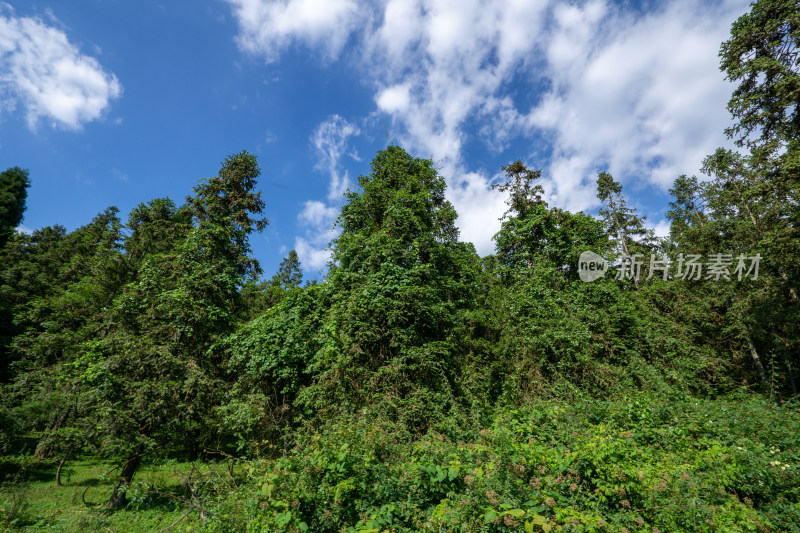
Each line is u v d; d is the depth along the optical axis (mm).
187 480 7090
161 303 11766
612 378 10633
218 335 12562
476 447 4945
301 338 11844
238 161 18312
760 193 12664
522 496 3668
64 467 12711
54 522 8117
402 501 4043
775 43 11938
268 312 13383
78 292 15969
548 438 6258
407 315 11195
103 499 9805
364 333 10383
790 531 4098
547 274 14266
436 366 10531
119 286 16203
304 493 3945
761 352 17000
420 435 8078
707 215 23578
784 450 5957
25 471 10891
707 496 4309
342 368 10031
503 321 13945
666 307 17781
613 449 4812
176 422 9961
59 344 15070
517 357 12070
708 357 14008
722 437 6453
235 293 14281
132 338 10742
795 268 13188
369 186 14992
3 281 22312
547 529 2889
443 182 17125
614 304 13766
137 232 19141
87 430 9492
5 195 27922
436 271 13344
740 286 16703
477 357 12922
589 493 4262
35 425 10648
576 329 11703
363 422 7168
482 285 18266
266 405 11039
